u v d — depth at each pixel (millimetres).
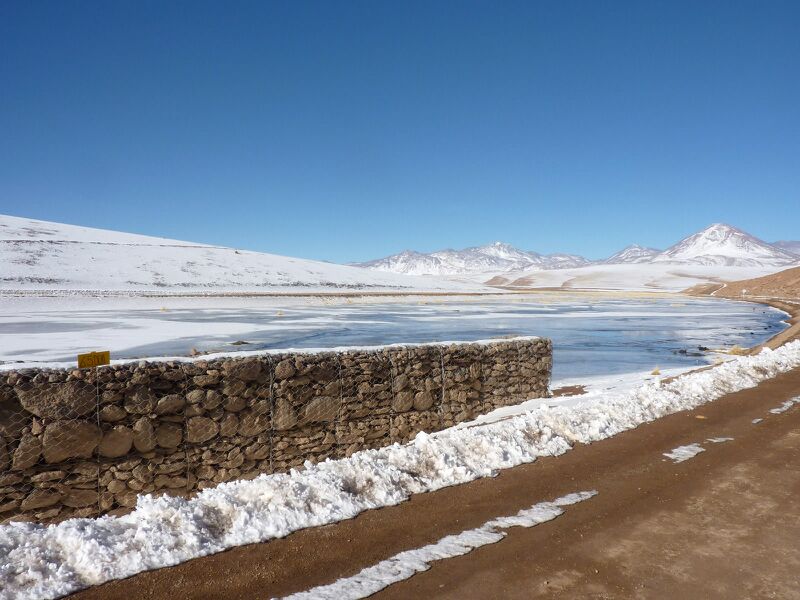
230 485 5809
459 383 11062
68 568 4387
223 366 7766
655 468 7402
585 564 4832
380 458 6852
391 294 101688
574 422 9062
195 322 43531
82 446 6625
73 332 34469
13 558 4332
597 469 7332
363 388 9383
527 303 86438
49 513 6434
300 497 5695
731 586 4508
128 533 4840
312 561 4762
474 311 64438
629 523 5688
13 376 6285
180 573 4492
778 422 10016
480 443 7656
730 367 14719
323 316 52625
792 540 5355
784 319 55656
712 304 89000
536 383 13070
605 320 53156
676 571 4738
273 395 8250
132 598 4137
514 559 4891
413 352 10227
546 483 6785
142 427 7051
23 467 6301
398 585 4426
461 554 4957
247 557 4785
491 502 6164
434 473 6812
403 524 5543
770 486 6793
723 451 8219
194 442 7496
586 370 22297
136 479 7020
